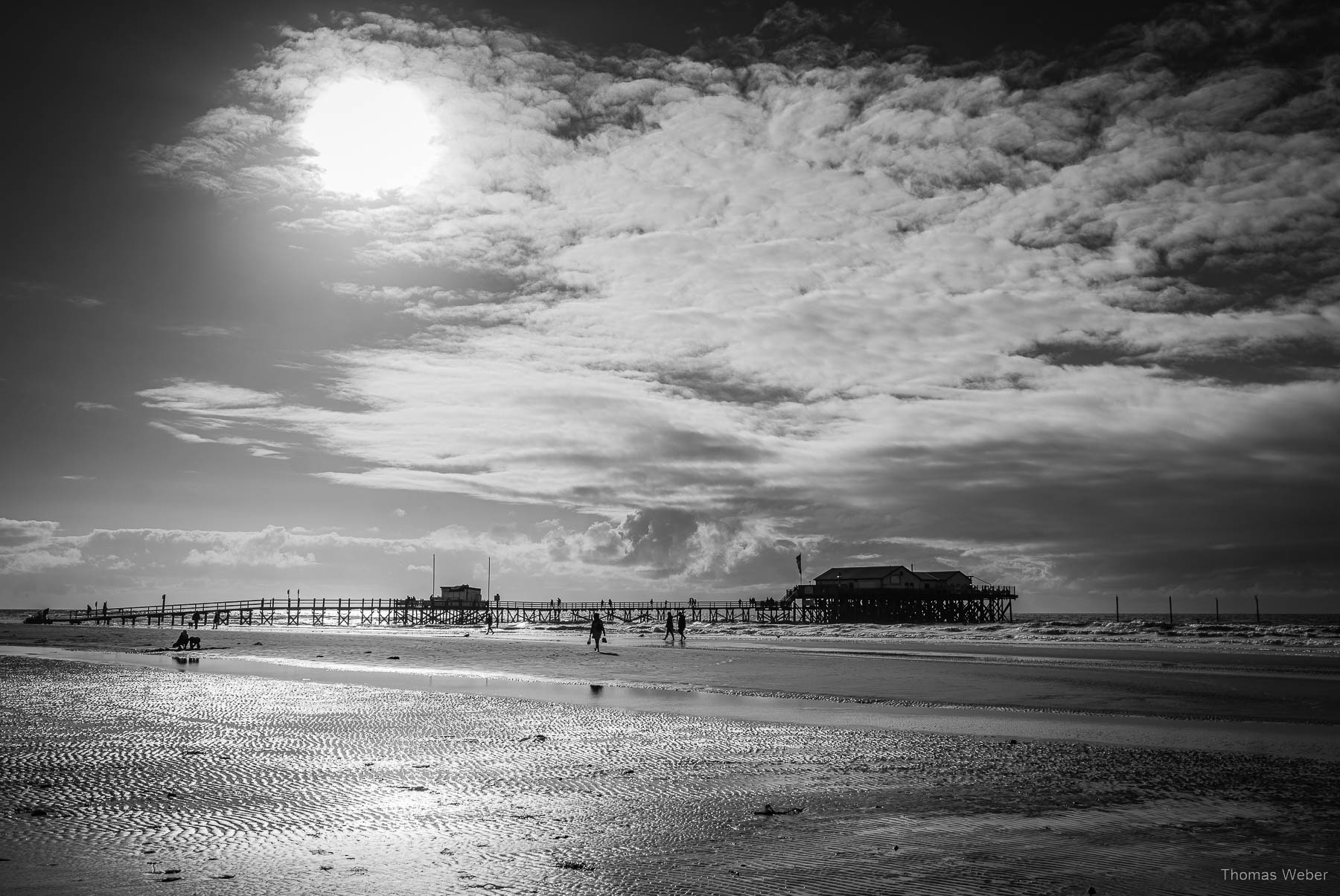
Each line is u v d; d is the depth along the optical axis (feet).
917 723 76.54
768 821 42.39
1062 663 139.95
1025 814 43.52
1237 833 39.60
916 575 371.76
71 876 33.63
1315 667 130.41
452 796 47.88
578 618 464.24
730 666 137.28
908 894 31.50
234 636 261.44
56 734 68.28
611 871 34.45
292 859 36.11
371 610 487.20
